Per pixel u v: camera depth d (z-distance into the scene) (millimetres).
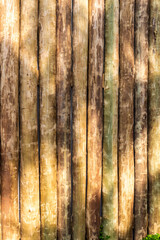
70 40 3076
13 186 2957
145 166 3406
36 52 2980
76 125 3125
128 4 3199
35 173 3014
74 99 3111
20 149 2986
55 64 3047
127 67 3248
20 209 3049
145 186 3420
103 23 3160
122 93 3266
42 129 3023
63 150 3092
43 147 3029
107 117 3230
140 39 3287
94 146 3197
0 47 2867
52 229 3096
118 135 3312
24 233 3010
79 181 3154
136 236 3430
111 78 3193
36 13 2943
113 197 3242
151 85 3377
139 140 3361
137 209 3402
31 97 2957
